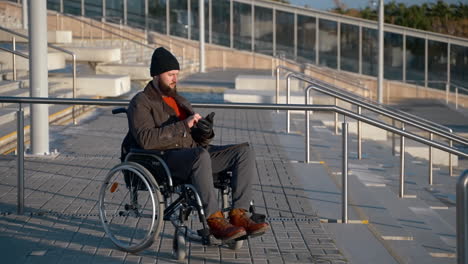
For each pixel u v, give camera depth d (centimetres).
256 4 3494
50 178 822
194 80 2680
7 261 532
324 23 3456
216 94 2348
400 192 915
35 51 924
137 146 567
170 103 575
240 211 536
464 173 385
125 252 558
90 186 782
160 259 543
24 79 1548
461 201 383
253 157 542
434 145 691
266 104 636
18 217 652
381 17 2653
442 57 3362
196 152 525
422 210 864
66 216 657
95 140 1126
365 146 1402
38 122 955
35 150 961
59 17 3031
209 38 3519
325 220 673
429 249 688
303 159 1006
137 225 627
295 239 600
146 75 2022
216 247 575
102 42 2650
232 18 3509
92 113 1508
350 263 548
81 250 561
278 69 1623
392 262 554
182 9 3472
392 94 3391
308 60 3481
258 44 3512
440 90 3366
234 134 1259
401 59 3409
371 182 973
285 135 1271
